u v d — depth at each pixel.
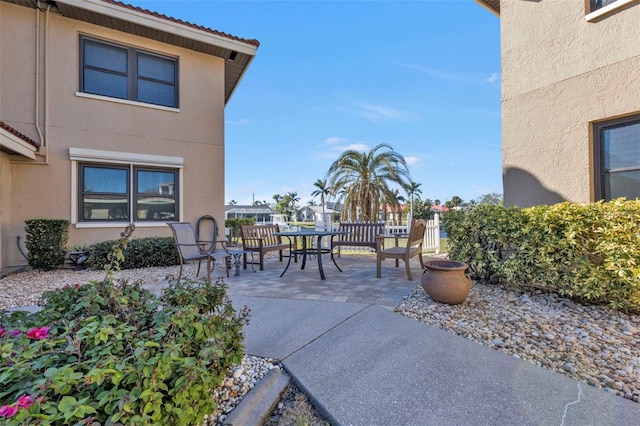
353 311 3.40
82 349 1.55
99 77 7.40
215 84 8.73
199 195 8.46
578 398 1.96
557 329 2.93
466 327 2.96
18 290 4.87
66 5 6.63
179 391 1.44
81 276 5.86
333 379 2.20
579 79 4.70
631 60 4.20
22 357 1.40
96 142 7.28
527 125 5.33
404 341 2.66
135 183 7.72
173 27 7.53
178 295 2.10
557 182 4.94
